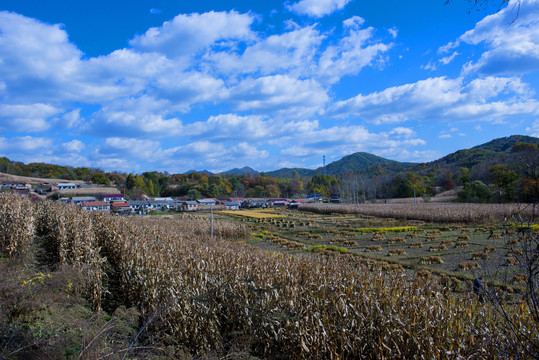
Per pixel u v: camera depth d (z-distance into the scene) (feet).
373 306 20.02
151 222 98.58
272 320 21.17
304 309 21.71
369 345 19.40
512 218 11.55
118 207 213.87
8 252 37.50
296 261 32.48
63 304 25.00
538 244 10.63
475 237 85.40
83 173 380.17
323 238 101.30
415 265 53.62
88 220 54.19
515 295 28.60
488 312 18.06
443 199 226.58
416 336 17.85
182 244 45.73
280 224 144.66
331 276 25.88
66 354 18.84
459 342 16.51
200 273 27.12
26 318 21.03
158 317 23.75
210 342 22.82
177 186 402.72
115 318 23.66
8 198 57.06
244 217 188.96
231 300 24.80
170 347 20.98
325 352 19.63
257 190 411.34
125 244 40.09
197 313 23.49
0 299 21.50
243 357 20.24
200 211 257.55
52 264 37.91
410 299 20.65
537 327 13.30
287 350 21.11
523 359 11.86
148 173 420.36
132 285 29.76
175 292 25.53
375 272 27.99
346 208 200.03
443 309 19.61
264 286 23.94
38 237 49.65
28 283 24.93
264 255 39.60
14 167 331.57
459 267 50.49
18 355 17.88
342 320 20.12
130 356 19.86
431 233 98.07
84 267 32.71
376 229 111.14
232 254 34.96
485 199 171.83
